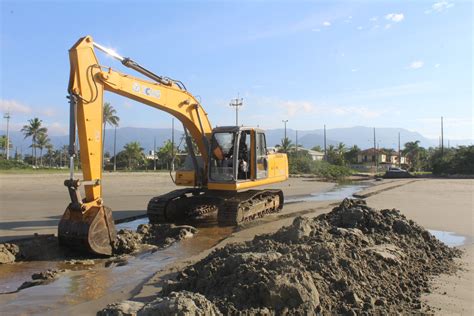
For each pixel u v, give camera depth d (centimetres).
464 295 607
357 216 947
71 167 883
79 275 736
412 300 582
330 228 866
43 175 4147
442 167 5588
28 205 1664
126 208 1641
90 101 925
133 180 3641
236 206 1267
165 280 681
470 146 5716
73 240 867
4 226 1180
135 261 839
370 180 4281
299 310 490
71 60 909
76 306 573
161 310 421
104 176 4431
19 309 564
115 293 630
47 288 657
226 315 470
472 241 1018
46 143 9875
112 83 995
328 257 618
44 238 959
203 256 862
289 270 538
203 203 1462
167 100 1208
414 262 758
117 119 8188
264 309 485
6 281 716
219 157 1341
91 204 900
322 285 550
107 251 888
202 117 1369
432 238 937
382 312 525
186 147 1392
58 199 1897
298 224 803
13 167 6588
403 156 10731
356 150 10150
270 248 690
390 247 782
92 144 921
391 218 968
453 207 1666
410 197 2092
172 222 1319
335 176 4491
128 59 1050
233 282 537
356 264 634
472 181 3719
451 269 749
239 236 1085
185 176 1405
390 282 633
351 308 521
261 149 1437
